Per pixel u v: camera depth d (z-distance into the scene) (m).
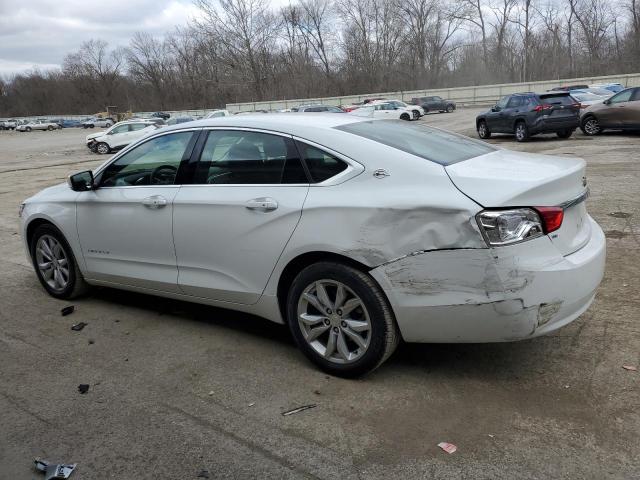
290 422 3.00
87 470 2.68
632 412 2.90
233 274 3.74
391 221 3.03
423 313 3.04
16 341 4.23
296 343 3.60
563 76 64.88
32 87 119.75
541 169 3.17
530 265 2.85
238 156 3.74
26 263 6.50
